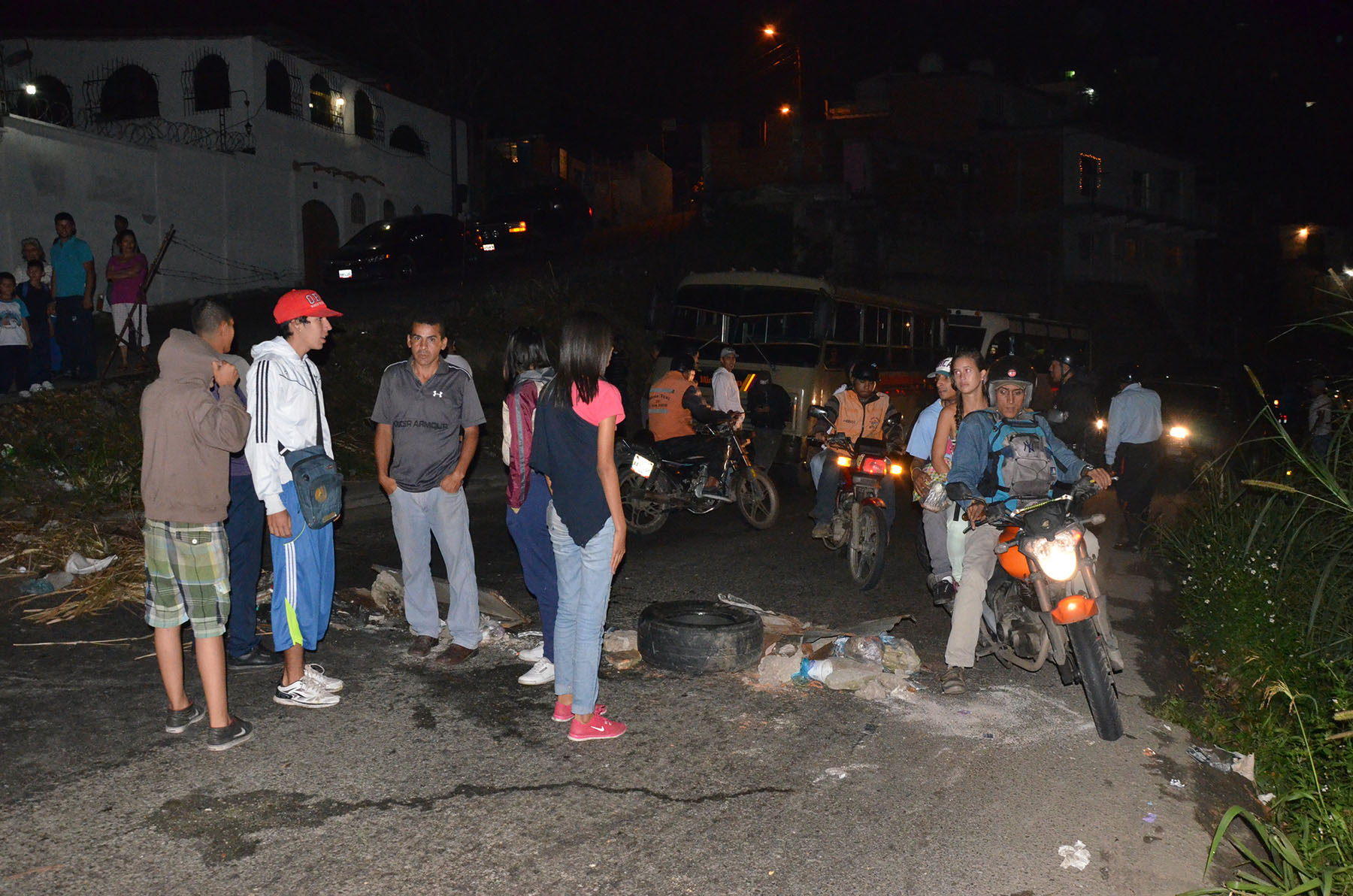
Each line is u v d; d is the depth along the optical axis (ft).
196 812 12.97
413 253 74.08
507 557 28.30
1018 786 14.12
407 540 18.57
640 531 31.50
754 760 14.83
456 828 12.67
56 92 78.13
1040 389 37.68
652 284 78.84
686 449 31.78
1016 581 16.71
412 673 18.29
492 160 135.13
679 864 11.96
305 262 81.46
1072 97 155.12
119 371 41.55
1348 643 18.47
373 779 13.96
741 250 94.84
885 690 17.61
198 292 70.13
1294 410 52.70
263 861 11.84
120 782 13.71
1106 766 14.84
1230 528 25.82
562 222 103.71
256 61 76.54
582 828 12.74
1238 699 18.70
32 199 58.70
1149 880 11.83
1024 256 120.78
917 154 117.60
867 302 49.55
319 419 16.44
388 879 11.51
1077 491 15.92
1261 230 164.66
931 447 20.74
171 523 14.43
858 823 12.99
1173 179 142.20
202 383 14.38
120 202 64.23
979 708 17.04
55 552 23.97
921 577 26.91
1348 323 21.08
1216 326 149.59
